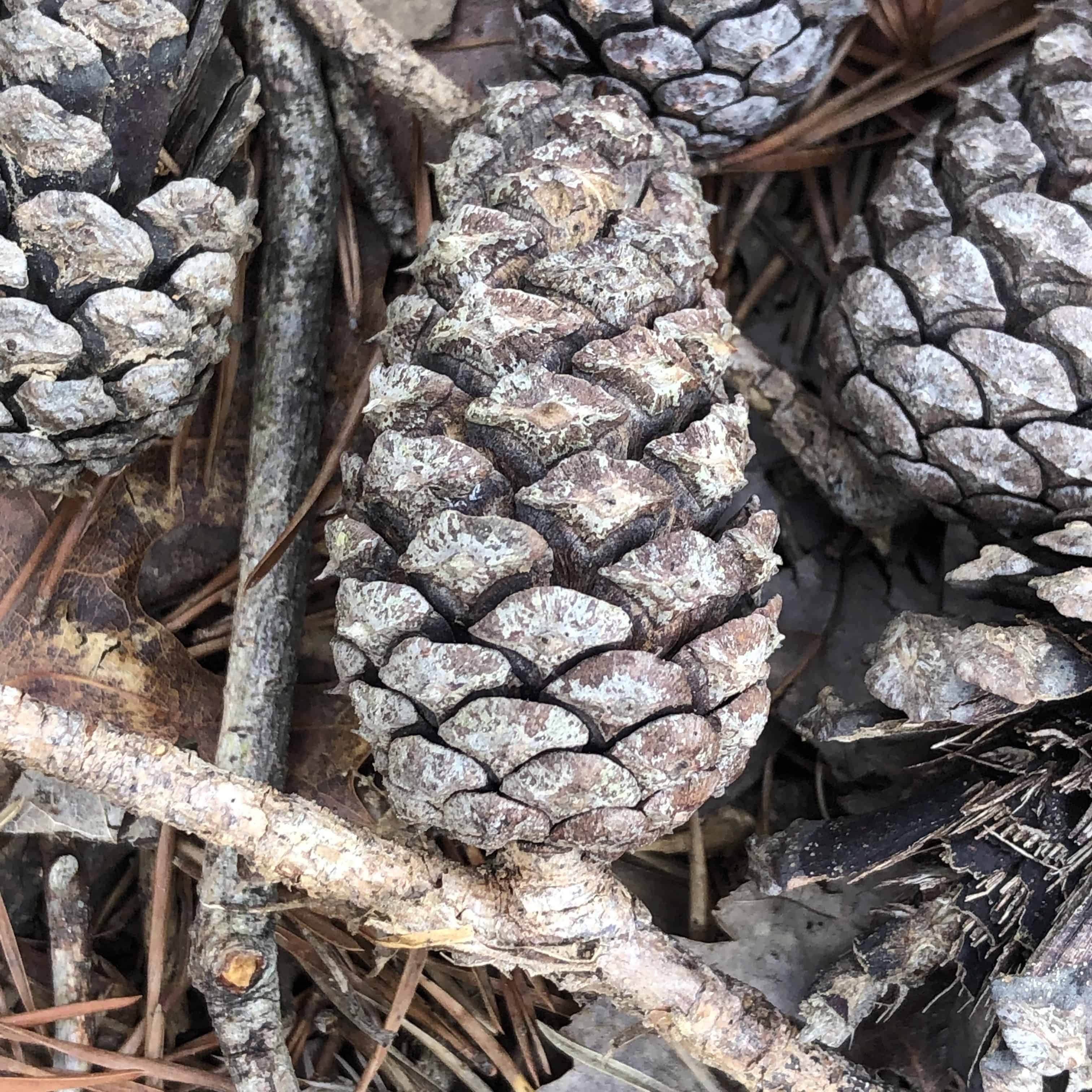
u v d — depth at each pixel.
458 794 0.11
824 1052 0.13
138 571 0.14
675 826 0.11
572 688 0.10
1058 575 0.12
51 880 0.14
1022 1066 0.12
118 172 0.11
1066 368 0.12
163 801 0.11
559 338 0.11
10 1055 0.13
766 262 0.17
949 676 0.12
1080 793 0.13
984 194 0.13
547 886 0.11
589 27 0.13
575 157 0.11
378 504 0.11
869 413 0.13
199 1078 0.13
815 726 0.14
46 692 0.13
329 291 0.14
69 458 0.12
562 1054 0.15
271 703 0.13
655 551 0.10
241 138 0.12
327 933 0.14
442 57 0.15
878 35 0.15
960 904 0.13
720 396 0.12
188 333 0.12
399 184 0.14
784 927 0.14
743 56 0.13
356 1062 0.15
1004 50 0.15
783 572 0.16
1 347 0.11
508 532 0.10
